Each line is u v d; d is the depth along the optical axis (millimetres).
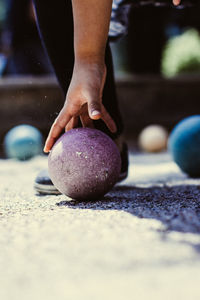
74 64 2084
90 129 2055
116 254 1284
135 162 4277
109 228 1538
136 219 1636
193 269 1162
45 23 2256
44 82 6609
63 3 2229
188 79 7227
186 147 2990
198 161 2967
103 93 2371
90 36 1943
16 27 5715
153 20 7684
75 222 1640
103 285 1082
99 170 1951
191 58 7785
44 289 1074
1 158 4867
